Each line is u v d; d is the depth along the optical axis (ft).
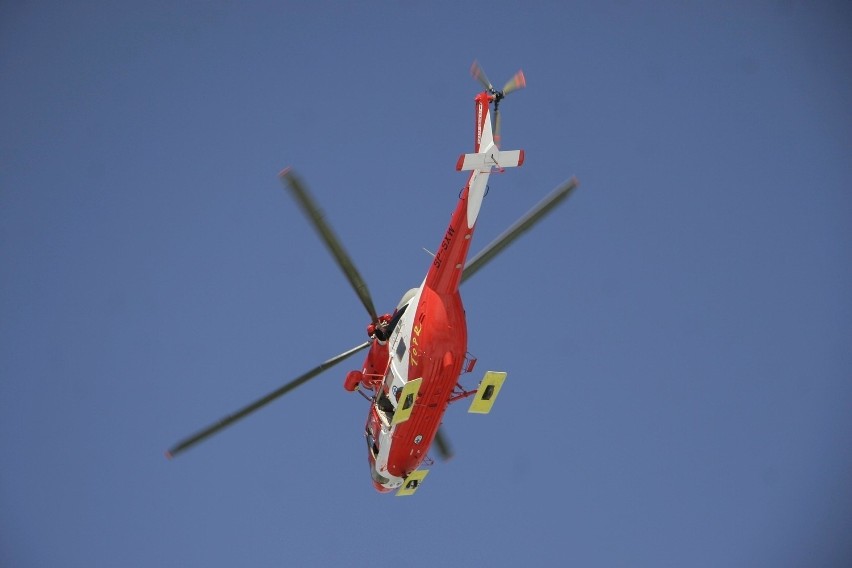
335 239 290.35
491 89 269.85
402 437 297.53
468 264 287.48
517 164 264.72
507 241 287.28
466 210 271.49
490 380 281.33
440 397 287.48
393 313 304.91
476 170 267.39
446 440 341.00
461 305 283.18
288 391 311.47
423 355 281.54
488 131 267.18
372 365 313.12
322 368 310.45
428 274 285.23
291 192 276.82
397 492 321.32
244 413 311.68
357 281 303.27
